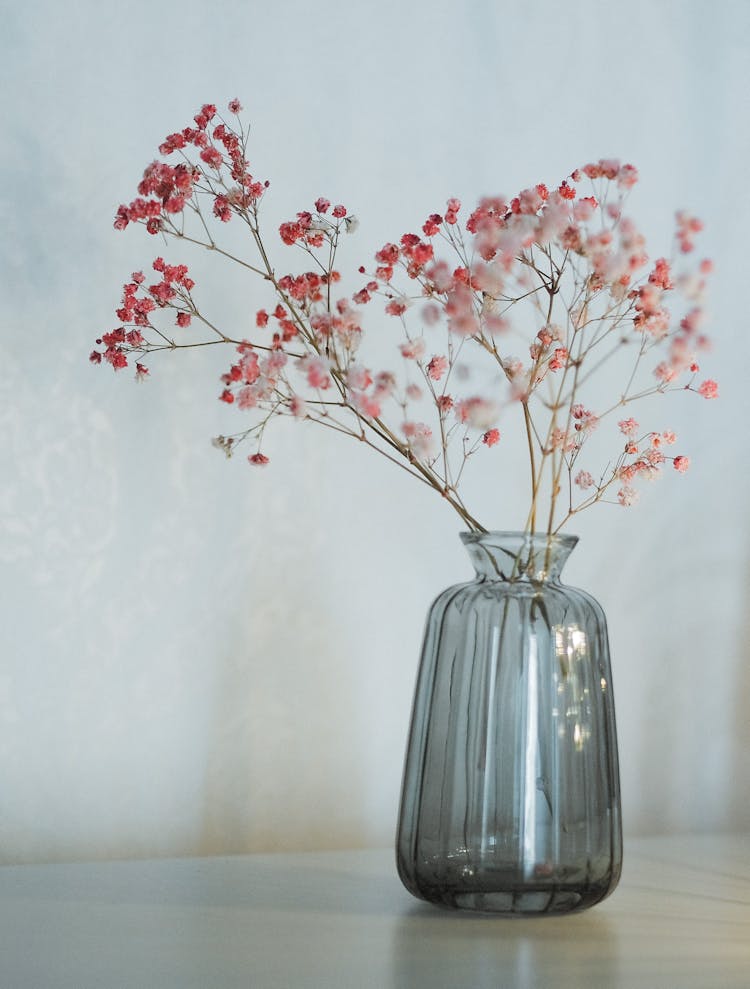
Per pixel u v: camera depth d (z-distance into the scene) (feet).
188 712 4.18
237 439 4.26
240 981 2.73
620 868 3.43
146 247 4.16
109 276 4.10
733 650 4.94
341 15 4.44
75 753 4.03
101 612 4.07
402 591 4.50
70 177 4.05
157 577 4.15
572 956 2.99
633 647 4.79
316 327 3.36
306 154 4.38
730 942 3.17
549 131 4.74
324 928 3.19
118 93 4.13
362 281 4.44
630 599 4.79
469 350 4.56
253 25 4.32
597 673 3.43
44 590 4.00
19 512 3.97
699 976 2.86
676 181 4.90
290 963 2.88
